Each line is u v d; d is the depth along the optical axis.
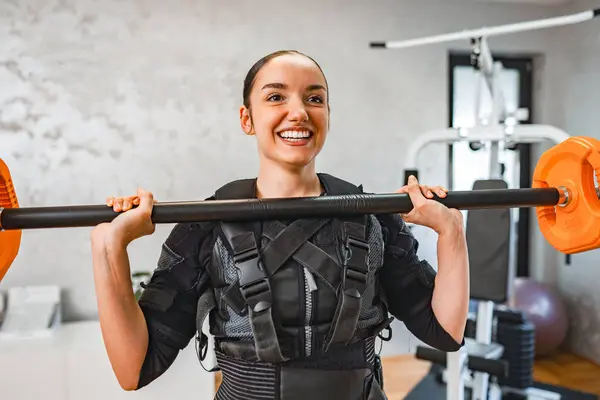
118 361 0.83
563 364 2.96
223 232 0.87
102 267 0.80
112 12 2.58
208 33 2.70
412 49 2.96
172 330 0.87
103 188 2.64
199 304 0.87
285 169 0.92
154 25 2.64
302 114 0.85
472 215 2.16
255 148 2.80
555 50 3.19
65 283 2.61
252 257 0.83
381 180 2.98
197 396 2.20
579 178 0.95
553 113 3.23
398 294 0.96
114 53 2.60
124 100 2.63
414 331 0.97
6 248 0.89
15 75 2.49
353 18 2.88
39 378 2.06
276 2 2.77
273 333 0.80
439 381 2.65
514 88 3.33
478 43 2.16
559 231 1.01
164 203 0.86
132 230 0.82
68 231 2.60
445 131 2.28
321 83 0.90
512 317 2.44
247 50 2.76
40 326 2.33
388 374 2.78
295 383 0.83
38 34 2.50
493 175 2.30
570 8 3.09
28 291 2.46
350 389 0.85
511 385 2.41
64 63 2.54
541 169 1.03
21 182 2.54
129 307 0.81
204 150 2.75
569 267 3.16
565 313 2.96
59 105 2.55
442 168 3.06
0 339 2.20
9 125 2.50
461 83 3.20
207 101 2.73
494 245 2.11
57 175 2.58
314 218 0.88
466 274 0.92
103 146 2.62
